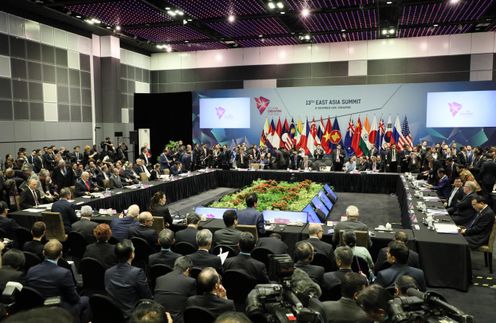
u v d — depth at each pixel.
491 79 18.52
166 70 22.98
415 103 18.00
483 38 18.44
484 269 6.72
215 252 5.26
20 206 8.62
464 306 5.22
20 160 12.52
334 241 5.69
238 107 20.12
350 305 2.71
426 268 5.78
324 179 14.70
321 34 18.22
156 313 1.53
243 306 4.16
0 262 4.08
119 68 20.00
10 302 2.61
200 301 3.13
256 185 11.64
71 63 17.70
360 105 18.59
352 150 18.73
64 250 7.01
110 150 17.59
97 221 7.32
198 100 20.61
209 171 15.32
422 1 13.62
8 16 14.66
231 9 14.50
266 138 19.80
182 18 15.46
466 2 13.66
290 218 7.64
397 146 17.48
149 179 13.73
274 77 21.33
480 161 12.80
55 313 1.15
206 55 22.28
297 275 2.44
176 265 3.80
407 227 7.75
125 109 21.03
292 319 1.93
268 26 16.91
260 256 5.09
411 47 19.42
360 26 17.00
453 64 18.94
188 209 11.70
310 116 19.22
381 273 3.97
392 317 1.79
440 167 12.88
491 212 6.54
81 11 14.49
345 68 20.31
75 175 12.02
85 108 18.59
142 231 5.73
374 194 14.24
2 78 14.45
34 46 15.79
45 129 16.36
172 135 20.97
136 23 16.20
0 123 14.40
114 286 3.74
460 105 17.42
